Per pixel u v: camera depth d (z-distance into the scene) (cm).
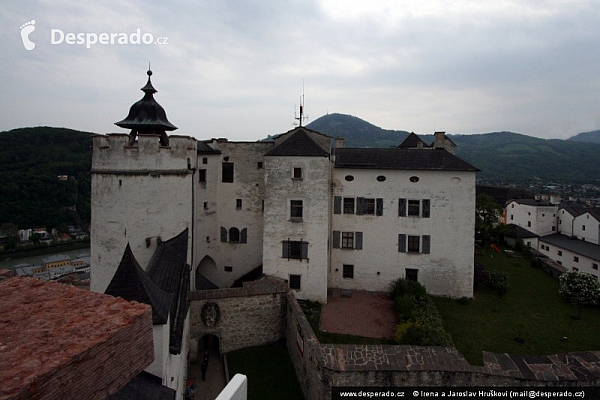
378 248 3036
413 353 1809
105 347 648
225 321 2302
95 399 629
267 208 2820
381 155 3133
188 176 2514
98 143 2255
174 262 2108
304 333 1917
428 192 2938
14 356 569
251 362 2208
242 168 3356
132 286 1334
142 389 1066
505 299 2938
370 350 1817
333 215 3073
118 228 2234
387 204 3000
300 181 2772
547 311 2712
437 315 2425
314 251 2789
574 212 6181
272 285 2434
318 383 1688
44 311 736
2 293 813
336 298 2909
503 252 4512
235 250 3400
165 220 2341
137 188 2228
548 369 1755
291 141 2864
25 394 495
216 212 3381
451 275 2944
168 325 1390
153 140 2262
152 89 2458
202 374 2106
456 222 2912
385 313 2639
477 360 2039
